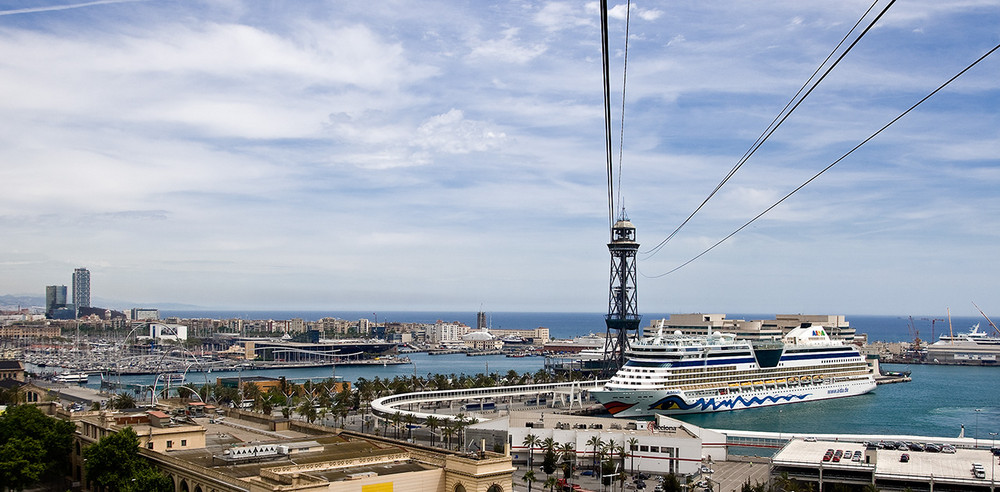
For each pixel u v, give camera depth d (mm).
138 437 190625
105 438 185250
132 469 182375
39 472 199125
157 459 184125
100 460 183250
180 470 175000
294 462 173500
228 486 157500
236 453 173250
